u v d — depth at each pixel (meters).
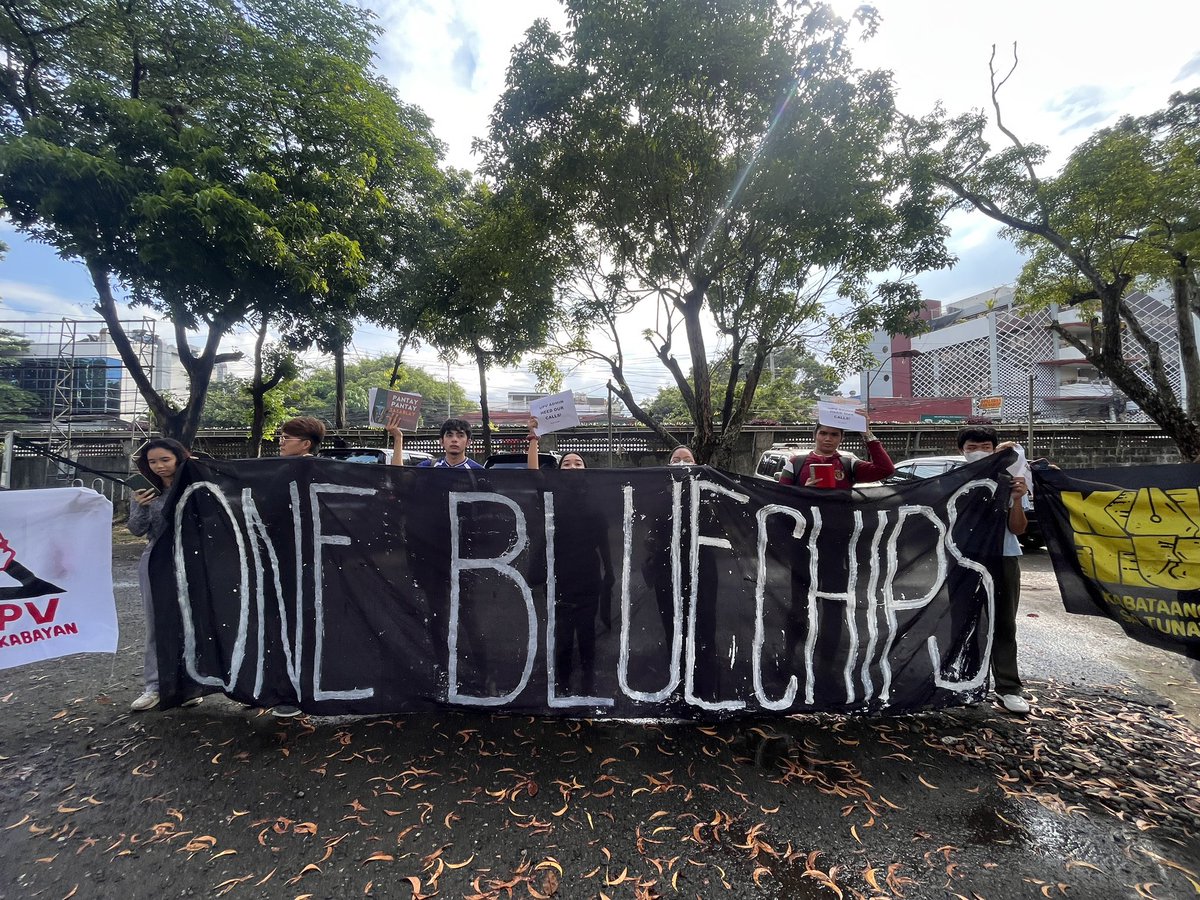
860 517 3.23
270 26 9.70
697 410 8.77
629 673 3.09
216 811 2.38
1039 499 3.35
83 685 3.64
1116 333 10.29
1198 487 2.94
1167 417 10.19
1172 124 9.15
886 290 7.89
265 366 12.88
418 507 3.18
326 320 9.71
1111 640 4.70
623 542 3.16
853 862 2.12
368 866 2.08
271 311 9.15
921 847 2.20
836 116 6.67
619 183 7.42
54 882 2.00
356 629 3.11
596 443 14.87
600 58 6.89
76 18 8.34
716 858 2.14
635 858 2.13
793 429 15.38
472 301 10.68
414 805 2.42
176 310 8.44
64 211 7.29
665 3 6.39
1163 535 3.00
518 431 16.16
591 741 2.95
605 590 3.14
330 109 9.16
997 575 3.32
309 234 8.62
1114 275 10.01
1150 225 8.85
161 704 3.12
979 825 2.33
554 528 3.17
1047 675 3.92
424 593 3.14
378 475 3.19
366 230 10.45
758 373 8.69
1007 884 2.02
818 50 6.60
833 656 3.14
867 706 3.11
